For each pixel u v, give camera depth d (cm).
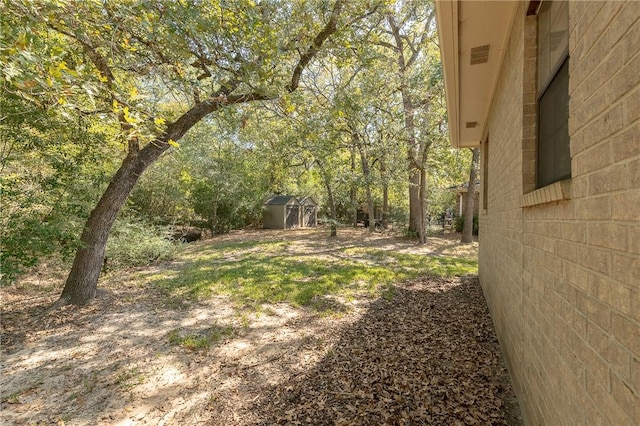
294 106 449
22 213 452
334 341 376
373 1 526
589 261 116
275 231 1823
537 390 187
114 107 252
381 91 932
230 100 492
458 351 340
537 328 189
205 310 492
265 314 474
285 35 441
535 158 222
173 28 283
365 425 229
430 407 246
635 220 87
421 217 1219
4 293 568
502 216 340
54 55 214
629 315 90
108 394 278
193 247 1219
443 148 1070
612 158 100
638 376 85
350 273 725
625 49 92
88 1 240
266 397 269
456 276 702
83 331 411
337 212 2288
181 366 324
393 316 457
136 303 521
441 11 254
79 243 483
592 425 112
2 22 196
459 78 397
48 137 475
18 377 305
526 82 225
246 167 1741
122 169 536
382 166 1173
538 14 220
